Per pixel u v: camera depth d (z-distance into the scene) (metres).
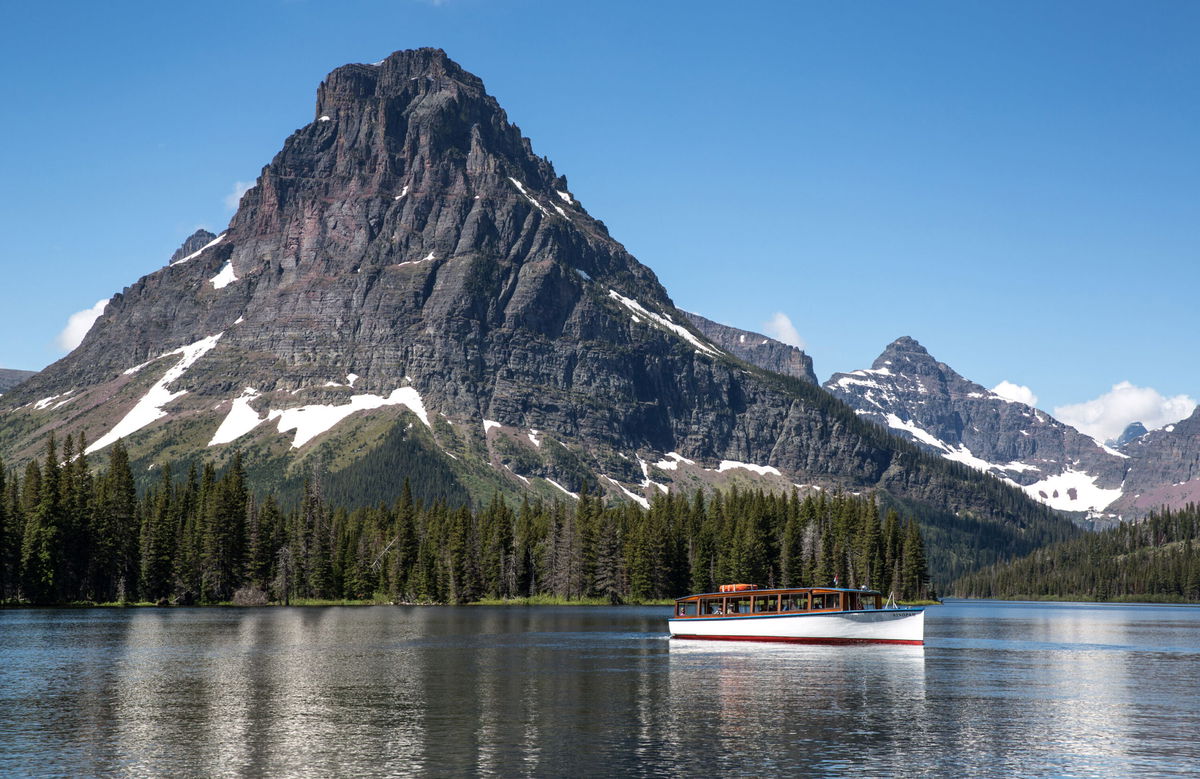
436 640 140.50
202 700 82.25
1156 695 89.44
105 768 59.09
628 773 58.56
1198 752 65.12
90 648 123.06
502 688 89.94
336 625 172.88
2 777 57.16
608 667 106.88
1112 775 59.25
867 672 104.25
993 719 76.12
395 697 84.25
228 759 61.19
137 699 82.62
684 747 65.25
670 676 99.31
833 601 138.75
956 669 108.44
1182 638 165.88
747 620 139.25
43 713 75.94
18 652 117.75
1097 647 142.88
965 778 58.28
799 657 119.25
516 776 57.72
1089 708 81.81
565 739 67.31
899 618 134.50
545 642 138.12
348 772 58.31
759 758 62.44
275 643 132.75
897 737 69.06
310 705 80.00
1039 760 62.69
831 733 70.06
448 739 67.00
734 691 89.06
